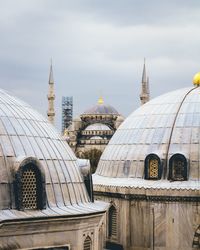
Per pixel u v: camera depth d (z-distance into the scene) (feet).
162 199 120.06
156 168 124.88
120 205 125.39
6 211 76.59
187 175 121.19
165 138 126.82
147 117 135.03
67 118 626.23
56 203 83.15
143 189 121.60
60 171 86.53
